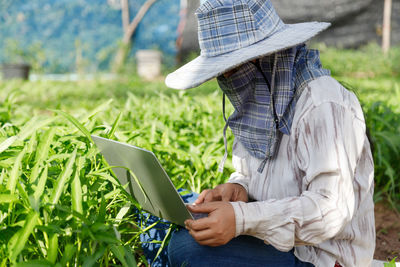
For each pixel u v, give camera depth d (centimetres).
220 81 149
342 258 146
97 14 1252
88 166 179
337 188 130
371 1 1039
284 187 149
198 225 134
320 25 144
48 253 119
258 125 150
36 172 140
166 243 168
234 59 133
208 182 250
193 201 183
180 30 1212
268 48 132
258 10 143
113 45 1260
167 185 131
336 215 130
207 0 145
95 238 124
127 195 151
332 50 1036
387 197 310
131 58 1240
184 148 275
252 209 134
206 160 244
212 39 143
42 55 1170
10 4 1221
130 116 331
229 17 141
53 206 130
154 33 1271
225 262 148
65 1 1238
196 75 136
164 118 316
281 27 148
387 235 257
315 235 132
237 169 181
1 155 166
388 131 330
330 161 130
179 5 1262
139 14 1225
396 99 432
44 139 151
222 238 133
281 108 142
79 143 180
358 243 149
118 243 133
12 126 214
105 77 1130
